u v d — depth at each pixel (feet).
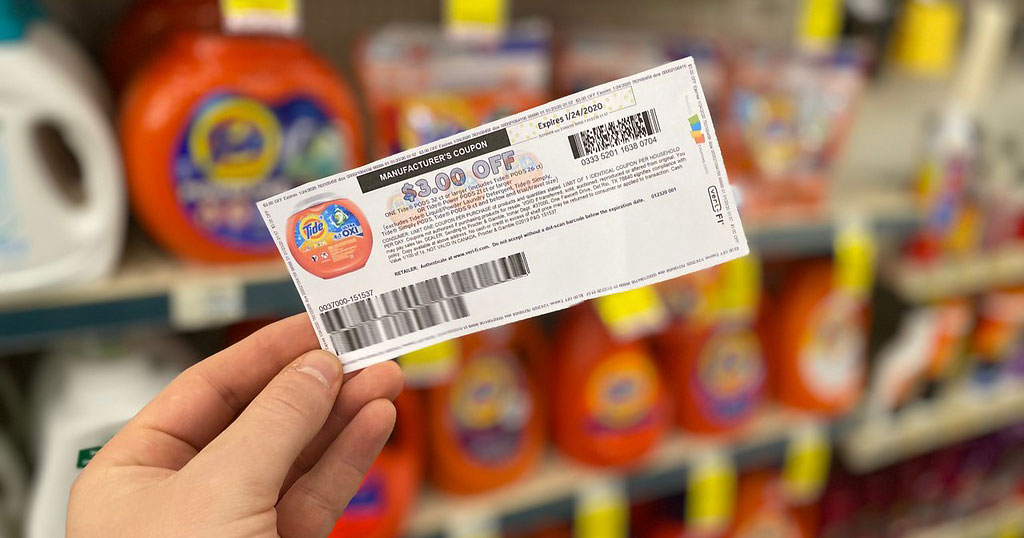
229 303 2.86
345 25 4.08
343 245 1.49
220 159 2.87
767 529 5.18
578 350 4.10
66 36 3.16
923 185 5.22
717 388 4.58
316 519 1.65
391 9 4.18
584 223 1.48
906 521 6.21
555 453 4.37
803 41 4.31
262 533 1.37
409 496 3.55
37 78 2.44
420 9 4.29
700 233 1.47
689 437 4.67
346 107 3.09
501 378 3.90
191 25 3.16
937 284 5.28
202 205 2.89
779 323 5.01
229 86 2.81
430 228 1.49
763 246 4.12
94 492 1.46
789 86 4.34
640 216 1.47
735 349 4.60
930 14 5.06
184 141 2.80
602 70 3.97
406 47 3.29
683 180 1.46
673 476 4.44
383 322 1.53
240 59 2.85
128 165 2.87
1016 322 5.96
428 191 1.48
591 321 4.09
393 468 3.45
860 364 5.64
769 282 5.24
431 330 1.53
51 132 2.90
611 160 1.46
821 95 4.42
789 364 4.99
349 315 1.52
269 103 2.89
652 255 1.48
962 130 5.21
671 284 4.18
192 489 1.35
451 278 1.51
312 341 1.70
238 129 2.87
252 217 2.98
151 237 3.24
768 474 5.15
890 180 6.10
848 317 5.05
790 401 5.08
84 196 2.85
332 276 1.50
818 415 5.09
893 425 5.54
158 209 2.85
